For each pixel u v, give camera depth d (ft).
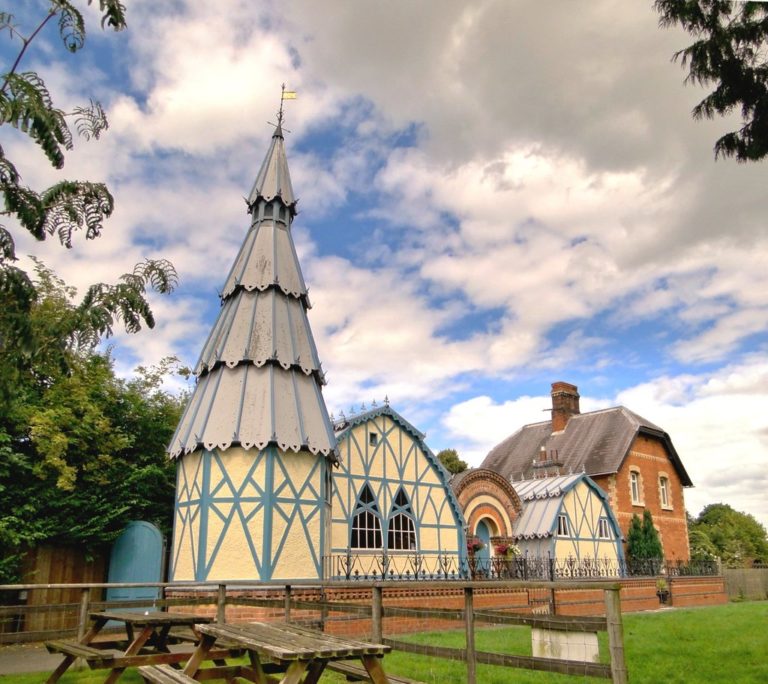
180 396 68.13
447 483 65.77
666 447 112.78
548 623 18.16
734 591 104.01
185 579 46.73
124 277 25.40
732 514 216.13
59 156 22.58
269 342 51.62
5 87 21.85
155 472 58.39
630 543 95.66
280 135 64.13
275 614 44.11
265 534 45.55
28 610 27.94
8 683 27.27
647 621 57.41
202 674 22.12
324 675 27.45
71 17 23.02
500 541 71.77
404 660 31.55
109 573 54.08
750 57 31.71
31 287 22.16
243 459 47.16
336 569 54.29
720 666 32.09
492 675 28.50
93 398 58.08
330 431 51.93
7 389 22.38
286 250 57.88
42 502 50.70
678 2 31.37
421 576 59.88
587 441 108.68
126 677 28.78
